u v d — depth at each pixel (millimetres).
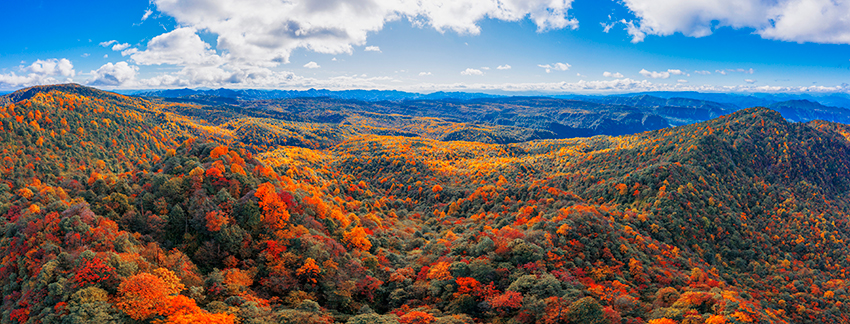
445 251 107500
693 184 197000
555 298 79688
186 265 83438
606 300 85875
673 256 134750
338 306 83938
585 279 94688
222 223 93625
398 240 128875
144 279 69312
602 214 147500
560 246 106188
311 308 77938
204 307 73938
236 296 76625
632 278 102750
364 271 94188
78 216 88062
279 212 102500
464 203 199625
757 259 166375
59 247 81562
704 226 171500
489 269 91062
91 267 71250
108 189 106500
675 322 79312
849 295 139750
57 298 67375
